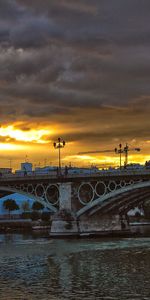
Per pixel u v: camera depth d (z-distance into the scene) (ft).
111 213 516.32
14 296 185.26
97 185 480.23
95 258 287.48
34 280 216.95
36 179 507.30
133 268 245.24
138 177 456.45
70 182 490.49
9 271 244.01
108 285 201.87
